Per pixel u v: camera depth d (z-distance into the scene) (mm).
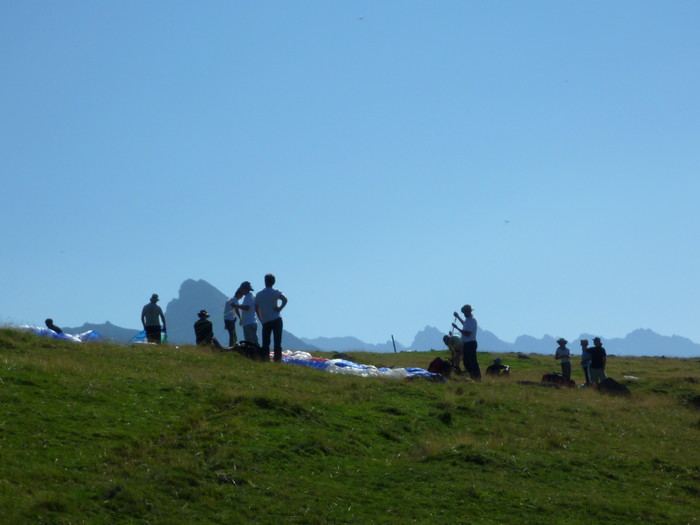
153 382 22234
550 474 19094
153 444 17359
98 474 15445
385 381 27359
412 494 16703
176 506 14672
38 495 13945
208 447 17500
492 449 20297
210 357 28078
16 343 25625
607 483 19047
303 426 20000
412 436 21156
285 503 15367
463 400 25297
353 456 18859
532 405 26578
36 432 16859
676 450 22781
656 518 16703
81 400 19500
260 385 23734
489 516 15984
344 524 14828
